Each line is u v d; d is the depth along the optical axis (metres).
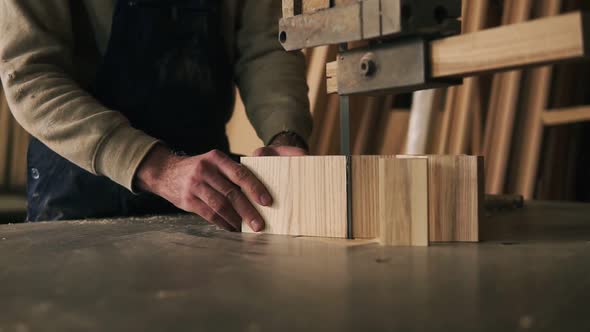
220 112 1.79
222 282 0.72
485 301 0.61
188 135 1.69
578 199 3.30
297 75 1.77
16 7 1.45
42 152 1.64
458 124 2.82
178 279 0.74
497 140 2.93
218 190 1.18
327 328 0.53
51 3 1.49
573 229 1.22
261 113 1.69
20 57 1.43
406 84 0.92
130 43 1.60
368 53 0.97
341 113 1.10
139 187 1.31
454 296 0.64
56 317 0.58
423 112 2.79
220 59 1.77
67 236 1.16
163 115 1.65
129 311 0.59
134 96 1.61
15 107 1.42
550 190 3.11
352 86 1.01
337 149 2.84
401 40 0.93
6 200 3.18
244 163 1.20
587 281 0.70
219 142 1.79
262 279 0.73
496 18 3.01
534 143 2.93
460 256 0.89
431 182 1.06
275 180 1.16
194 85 1.68
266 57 1.78
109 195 1.59
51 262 0.87
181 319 0.56
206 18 1.68
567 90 3.19
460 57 0.86
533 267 0.79
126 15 1.58
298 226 1.14
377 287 0.68
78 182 1.58
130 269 0.81
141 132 1.36
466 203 1.05
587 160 3.32
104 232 1.21
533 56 0.78
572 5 3.10
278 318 0.56
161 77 1.63
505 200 1.78
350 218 1.09
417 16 0.89
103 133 1.32
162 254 0.93
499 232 1.18
